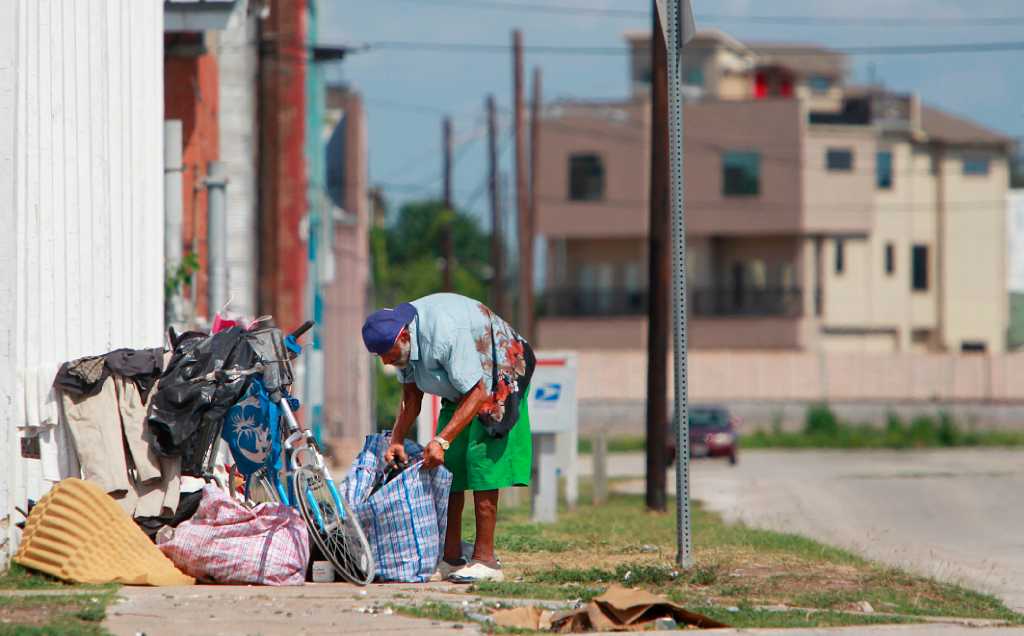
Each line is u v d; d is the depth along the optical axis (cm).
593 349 19275
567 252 19762
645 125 19025
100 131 3478
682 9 2981
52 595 2398
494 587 2677
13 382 2641
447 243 16912
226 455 3525
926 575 3669
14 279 2641
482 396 2725
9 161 2639
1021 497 7588
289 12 8731
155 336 4053
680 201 2991
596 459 7081
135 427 2836
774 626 2348
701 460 12562
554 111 19250
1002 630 2400
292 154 8825
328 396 13750
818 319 19050
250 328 3038
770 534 4472
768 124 18575
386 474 2892
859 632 2297
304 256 9275
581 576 2942
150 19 4028
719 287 19188
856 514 6456
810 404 17162
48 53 3075
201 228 6356
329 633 2164
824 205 18775
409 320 2720
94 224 3412
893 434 16150
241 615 2302
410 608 2383
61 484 2678
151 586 2636
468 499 5875
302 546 2752
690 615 2361
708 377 17500
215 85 7225
